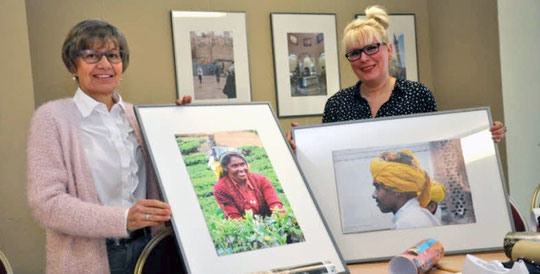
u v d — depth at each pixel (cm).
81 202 149
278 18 403
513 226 174
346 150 179
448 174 177
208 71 385
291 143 184
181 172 152
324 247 155
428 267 148
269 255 148
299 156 179
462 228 173
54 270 157
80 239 158
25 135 312
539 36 371
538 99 373
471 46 393
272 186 161
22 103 312
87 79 168
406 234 172
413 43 438
